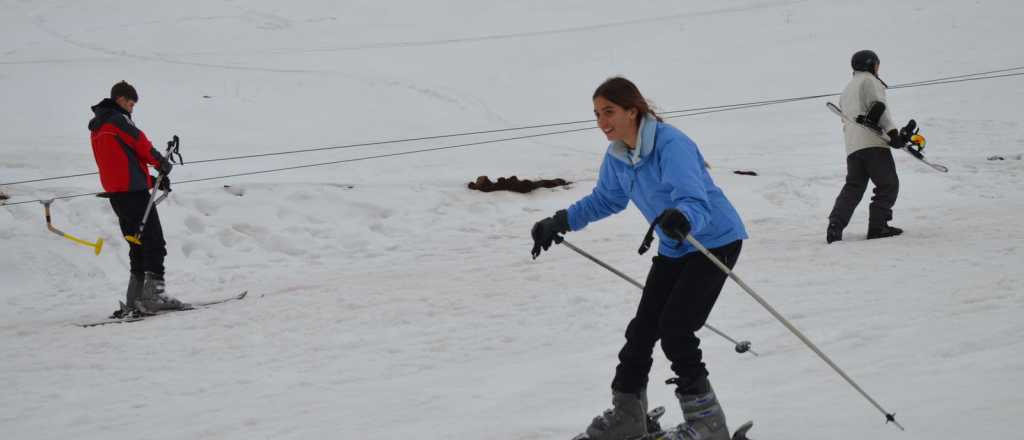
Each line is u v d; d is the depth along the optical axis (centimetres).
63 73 2750
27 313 893
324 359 646
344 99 2523
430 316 767
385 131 2144
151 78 2723
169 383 600
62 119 2064
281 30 3803
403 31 3738
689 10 3803
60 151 1628
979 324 584
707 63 2902
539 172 1571
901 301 687
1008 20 3081
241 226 1192
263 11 4184
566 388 520
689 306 376
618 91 376
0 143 1719
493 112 2430
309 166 1603
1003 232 992
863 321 631
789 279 814
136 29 3728
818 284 785
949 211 1198
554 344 647
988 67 2572
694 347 383
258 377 605
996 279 731
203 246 1133
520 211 1326
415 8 4228
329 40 3578
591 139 2064
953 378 457
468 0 4350
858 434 384
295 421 490
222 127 2098
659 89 2622
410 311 787
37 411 547
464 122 2295
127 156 845
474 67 3030
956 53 2756
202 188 1285
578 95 2620
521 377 555
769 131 2078
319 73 2878
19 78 2628
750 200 1359
